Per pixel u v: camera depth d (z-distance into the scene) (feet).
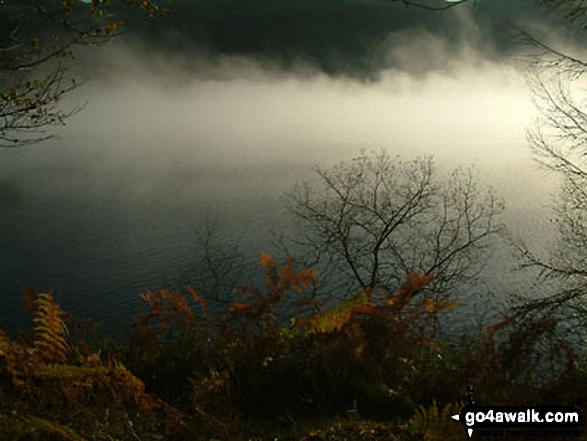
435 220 70.38
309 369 20.49
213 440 16.74
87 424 15.97
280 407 19.60
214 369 21.34
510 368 19.99
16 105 24.93
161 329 24.16
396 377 21.43
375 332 21.95
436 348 22.65
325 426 17.66
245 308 21.49
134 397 17.54
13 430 13.76
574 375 18.85
